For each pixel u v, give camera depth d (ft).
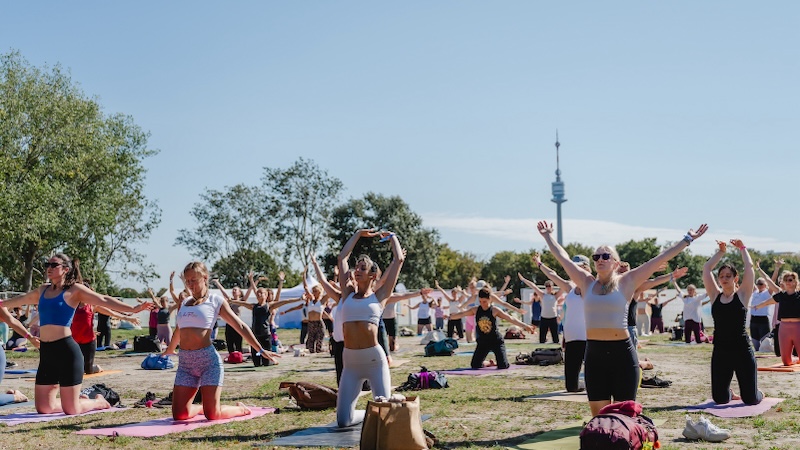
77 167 147.33
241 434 28.25
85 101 152.66
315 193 248.32
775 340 60.54
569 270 26.61
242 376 52.39
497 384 43.78
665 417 30.96
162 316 82.58
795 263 267.59
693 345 77.97
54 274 33.37
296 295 151.12
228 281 249.34
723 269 33.91
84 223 150.82
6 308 33.83
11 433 28.94
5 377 54.08
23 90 144.36
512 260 314.14
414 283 252.21
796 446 24.91
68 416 33.22
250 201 249.96
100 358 72.64
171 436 28.04
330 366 59.88
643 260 309.01
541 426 29.35
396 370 53.72
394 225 244.83
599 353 25.52
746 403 33.60
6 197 131.03
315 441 26.50
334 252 245.24
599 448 21.63
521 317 148.36
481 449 25.12
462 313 55.06
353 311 29.01
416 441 24.22
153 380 50.75
